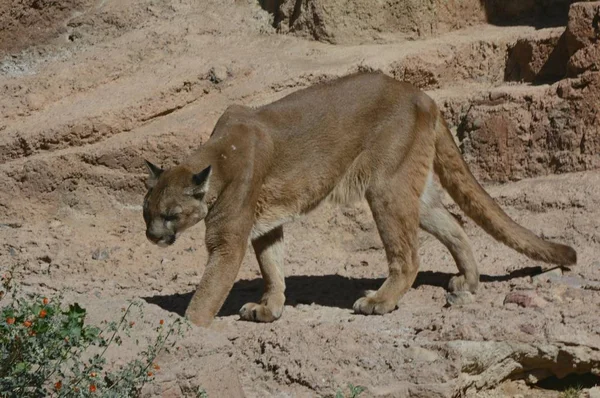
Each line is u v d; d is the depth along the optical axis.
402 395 10.02
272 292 12.23
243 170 11.66
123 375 8.55
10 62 18.98
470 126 15.79
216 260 11.65
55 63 18.28
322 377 10.22
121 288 13.52
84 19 19.12
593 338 10.74
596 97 14.95
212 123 16.03
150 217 11.45
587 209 14.04
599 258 13.05
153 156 15.74
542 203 14.37
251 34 18.31
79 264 14.34
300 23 18.02
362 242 14.95
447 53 16.83
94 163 15.82
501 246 14.04
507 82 16.67
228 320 12.05
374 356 10.55
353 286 13.37
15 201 15.84
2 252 14.61
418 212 12.37
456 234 12.64
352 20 17.81
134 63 17.61
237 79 16.84
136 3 19.12
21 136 16.12
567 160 15.02
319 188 12.34
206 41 18.11
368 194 12.40
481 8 18.27
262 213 12.11
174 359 9.34
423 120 12.40
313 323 11.52
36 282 13.10
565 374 10.89
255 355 10.84
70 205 15.80
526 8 18.31
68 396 8.26
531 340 10.74
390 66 16.41
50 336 8.38
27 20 19.27
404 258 12.26
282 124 12.15
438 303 12.38
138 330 9.78
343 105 12.35
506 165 15.48
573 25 15.50
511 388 10.91
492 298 12.13
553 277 12.59
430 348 10.66
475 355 10.57
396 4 17.78
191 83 16.62
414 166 12.33
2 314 8.51
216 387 9.30
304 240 15.02
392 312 12.09
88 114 16.16
